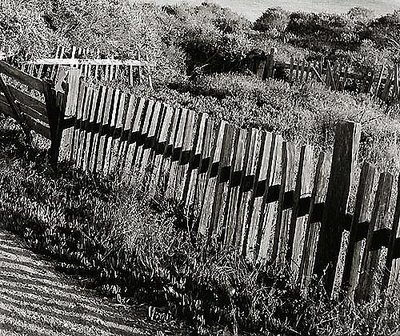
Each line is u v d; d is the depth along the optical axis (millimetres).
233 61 20188
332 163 4156
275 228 4594
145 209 5590
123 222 5160
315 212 4273
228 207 5031
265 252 4727
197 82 15766
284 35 28312
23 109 7977
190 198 5730
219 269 4508
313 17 30688
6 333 3682
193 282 4383
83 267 4594
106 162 6805
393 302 3693
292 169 4488
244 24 31656
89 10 16250
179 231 5383
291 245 4434
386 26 27906
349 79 18266
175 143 5945
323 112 11789
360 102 15000
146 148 6312
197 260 4754
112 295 4270
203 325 3912
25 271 4531
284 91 15000
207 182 5324
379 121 11797
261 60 20078
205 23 27125
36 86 7566
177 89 15133
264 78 19828
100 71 14609
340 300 4070
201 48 20953
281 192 4523
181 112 5895
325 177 4242
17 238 5117
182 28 22750
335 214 4133
